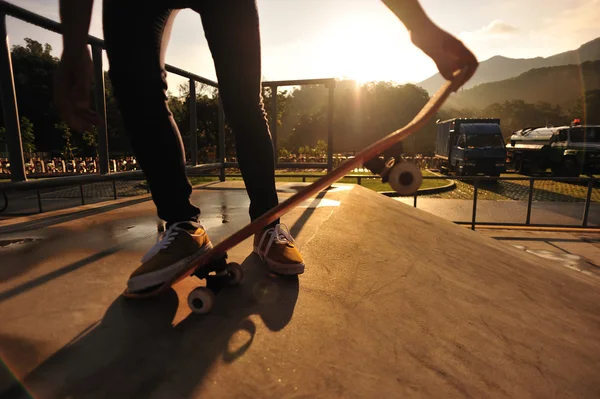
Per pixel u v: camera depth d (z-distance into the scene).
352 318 1.04
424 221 2.61
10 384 0.70
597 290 1.82
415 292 1.29
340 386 0.78
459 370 0.90
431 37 0.92
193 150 3.62
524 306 1.37
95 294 1.08
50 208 10.94
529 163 21.08
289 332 0.94
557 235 6.65
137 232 1.81
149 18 1.04
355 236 1.83
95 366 0.76
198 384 0.73
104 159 2.35
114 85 1.07
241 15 1.17
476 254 1.96
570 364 1.03
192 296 0.96
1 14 1.69
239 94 1.22
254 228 0.88
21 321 0.92
